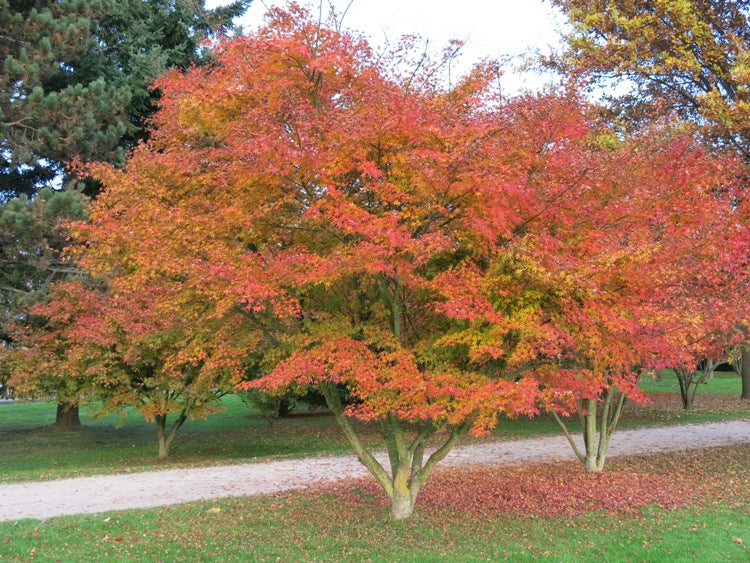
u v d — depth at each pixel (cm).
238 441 2006
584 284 568
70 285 1556
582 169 645
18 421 2791
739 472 1153
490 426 671
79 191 1658
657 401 2750
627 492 1006
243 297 631
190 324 1002
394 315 765
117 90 1888
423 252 621
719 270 720
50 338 1622
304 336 750
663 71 1349
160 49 2100
